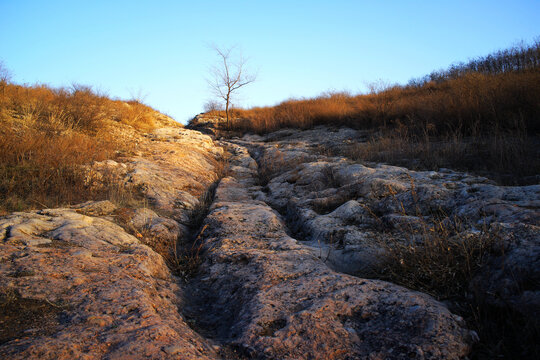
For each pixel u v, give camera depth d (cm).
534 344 225
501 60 1514
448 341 226
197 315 305
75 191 580
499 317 257
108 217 486
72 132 936
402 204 456
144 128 1288
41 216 435
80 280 288
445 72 1802
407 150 818
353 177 636
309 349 229
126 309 254
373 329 246
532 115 832
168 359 202
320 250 402
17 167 594
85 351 202
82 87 1364
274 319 261
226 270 365
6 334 215
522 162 618
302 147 1129
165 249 434
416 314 251
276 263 353
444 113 998
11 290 260
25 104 1062
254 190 750
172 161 871
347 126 1374
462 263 306
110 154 824
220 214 535
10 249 331
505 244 298
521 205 377
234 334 256
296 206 567
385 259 349
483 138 829
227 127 1741
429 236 360
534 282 258
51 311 244
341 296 282
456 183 534
